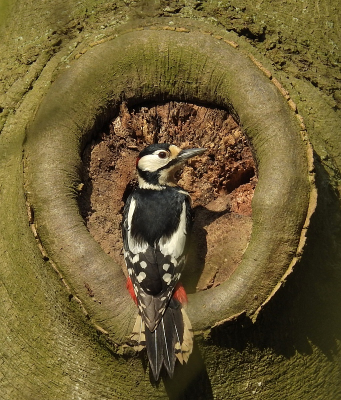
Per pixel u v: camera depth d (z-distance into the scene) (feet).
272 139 27.73
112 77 30.73
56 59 31.89
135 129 31.94
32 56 32.53
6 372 26.96
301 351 25.71
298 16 33.14
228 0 32.81
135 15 32.37
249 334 25.04
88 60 30.68
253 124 28.50
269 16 32.65
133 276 27.40
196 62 30.50
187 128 32.40
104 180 30.58
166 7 32.53
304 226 25.95
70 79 30.14
